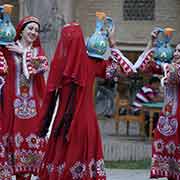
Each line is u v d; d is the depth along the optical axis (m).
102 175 9.09
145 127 18.88
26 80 10.77
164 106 10.85
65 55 9.09
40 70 10.76
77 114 9.05
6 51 10.70
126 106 19.67
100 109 24.05
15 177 11.66
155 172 10.84
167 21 24.86
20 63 10.73
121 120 19.98
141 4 24.94
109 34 9.74
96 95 24.03
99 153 9.13
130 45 25.03
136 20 24.98
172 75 10.53
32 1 21.17
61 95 9.19
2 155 10.45
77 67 9.04
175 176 10.72
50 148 9.22
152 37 10.91
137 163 14.65
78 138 9.04
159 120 10.89
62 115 9.13
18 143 10.70
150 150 16.06
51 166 9.16
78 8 24.77
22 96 10.76
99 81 24.05
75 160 9.02
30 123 10.77
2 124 10.51
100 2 24.91
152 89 19.03
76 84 9.06
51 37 20.70
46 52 20.52
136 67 10.74
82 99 9.10
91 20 24.91
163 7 24.84
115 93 23.91
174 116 10.73
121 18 25.03
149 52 10.87
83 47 9.14
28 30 10.77
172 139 10.73
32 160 10.78
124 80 23.73
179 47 10.64
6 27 10.62
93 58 9.41
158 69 10.89
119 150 15.99
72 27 9.17
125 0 25.00
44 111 9.28
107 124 22.72
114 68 9.62
